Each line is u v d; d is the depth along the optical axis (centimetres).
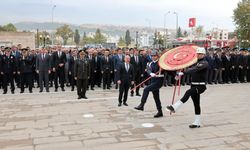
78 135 716
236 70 1809
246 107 1044
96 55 1559
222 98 1236
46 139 688
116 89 1518
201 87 761
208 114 934
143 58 1415
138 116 908
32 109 1010
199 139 680
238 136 702
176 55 872
